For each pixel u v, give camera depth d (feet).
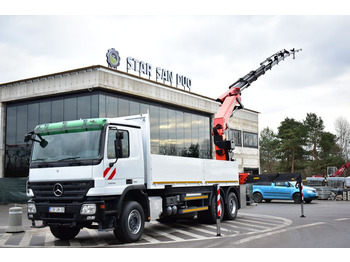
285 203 83.61
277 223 43.11
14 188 71.36
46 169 29.71
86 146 29.04
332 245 28.27
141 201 32.50
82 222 28.45
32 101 80.74
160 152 86.74
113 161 29.27
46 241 32.81
